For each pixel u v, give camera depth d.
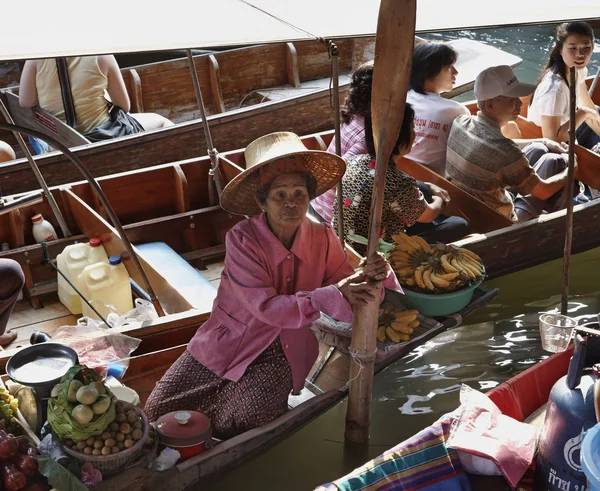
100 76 5.34
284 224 2.67
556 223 4.20
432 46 4.48
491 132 4.23
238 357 2.85
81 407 2.40
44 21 2.28
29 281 3.95
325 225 2.89
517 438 2.45
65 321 3.84
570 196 3.38
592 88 5.73
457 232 4.14
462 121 4.36
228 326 2.84
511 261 4.14
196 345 2.89
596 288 4.23
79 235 4.14
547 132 5.13
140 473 2.50
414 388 3.51
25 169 4.77
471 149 4.25
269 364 2.84
